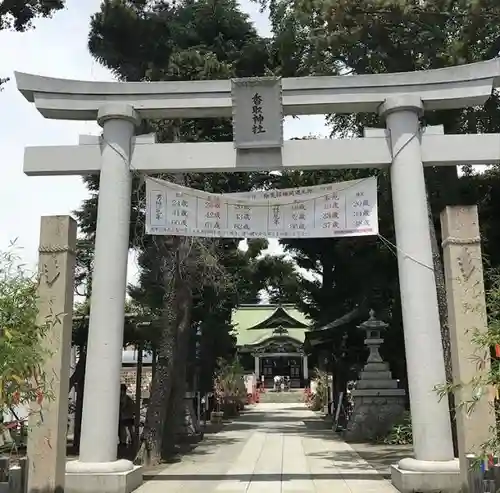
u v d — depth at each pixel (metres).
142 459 11.72
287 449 14.78
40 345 7.31
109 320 8.95
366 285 20.06
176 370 13.41
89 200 16.61
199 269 14.51
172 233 9.78
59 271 8.15
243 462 12.26
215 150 9.66
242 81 9.46
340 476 10.11
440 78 9.53
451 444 8.48
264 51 16.02
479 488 6.93
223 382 29.20
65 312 8.05
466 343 7.70
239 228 9.80
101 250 9.19
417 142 9.45
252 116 9.53
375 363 17.83
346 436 16.91
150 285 16.33
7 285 6.75
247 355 53.94
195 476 10.23
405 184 9.25
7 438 7.58
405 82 9.59
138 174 9.87
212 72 14.27
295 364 55.38
